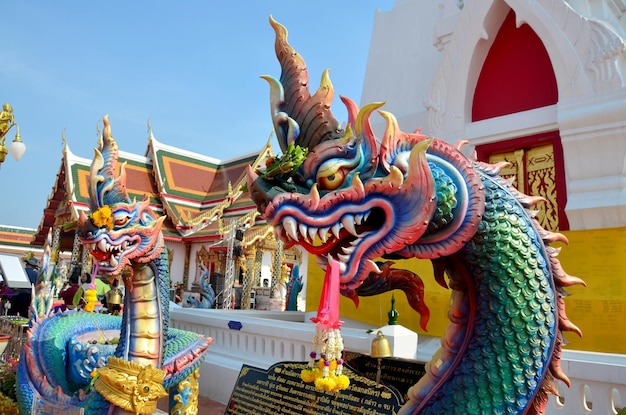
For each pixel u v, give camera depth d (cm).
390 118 241
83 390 499
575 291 616
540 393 234
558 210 743
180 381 537
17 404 565
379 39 1201
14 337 798
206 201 3247
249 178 255
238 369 709
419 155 224
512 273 231
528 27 815
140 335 474
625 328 568
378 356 426
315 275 974
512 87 827
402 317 736
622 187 667
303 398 428
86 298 788
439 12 1055
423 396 246
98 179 493
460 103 870
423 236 234
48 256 681
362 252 230
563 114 721
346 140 239
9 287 1461
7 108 995
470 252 236
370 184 229
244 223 2480
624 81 685
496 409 227
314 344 235
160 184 3188
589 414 405
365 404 380
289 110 254
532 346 228
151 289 492
